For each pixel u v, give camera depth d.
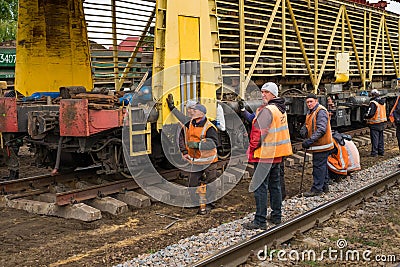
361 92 14.09
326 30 12.50
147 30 8.73
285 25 10.72
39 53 8.25
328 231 5.86
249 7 9.50
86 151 6.77
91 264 4.95
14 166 7.64
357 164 8.84
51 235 5.86
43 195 7.08
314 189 7.66
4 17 23.84
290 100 10.90
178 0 7.10
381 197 7.43
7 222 6.32
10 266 4.93
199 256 4.95
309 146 7.40
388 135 15.10
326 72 12.90
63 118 6.43
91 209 6.38
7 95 8.23
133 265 4.72
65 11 8.55
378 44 15.91
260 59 10.05
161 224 6.30
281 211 6.47
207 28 7.66
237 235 5.64
